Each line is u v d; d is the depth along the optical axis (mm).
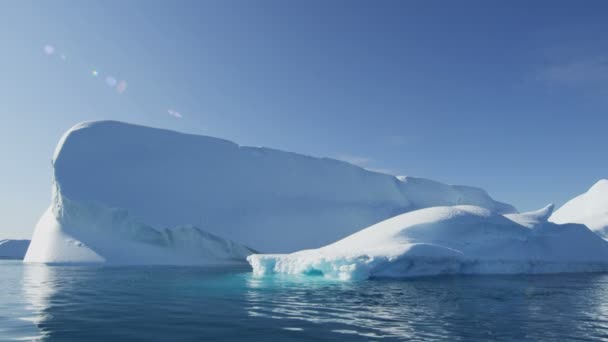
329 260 12461
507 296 9055
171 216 25625
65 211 23297
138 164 27891
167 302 7781
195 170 30359
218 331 5332
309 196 35125
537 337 5293
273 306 7332
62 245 22109
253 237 28297
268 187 33500
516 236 16141
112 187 25281
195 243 25062
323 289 9875
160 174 28297
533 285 11438
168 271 16469
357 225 34938
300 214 32812
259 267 14312
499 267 14859
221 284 10984
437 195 44406
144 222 23531
